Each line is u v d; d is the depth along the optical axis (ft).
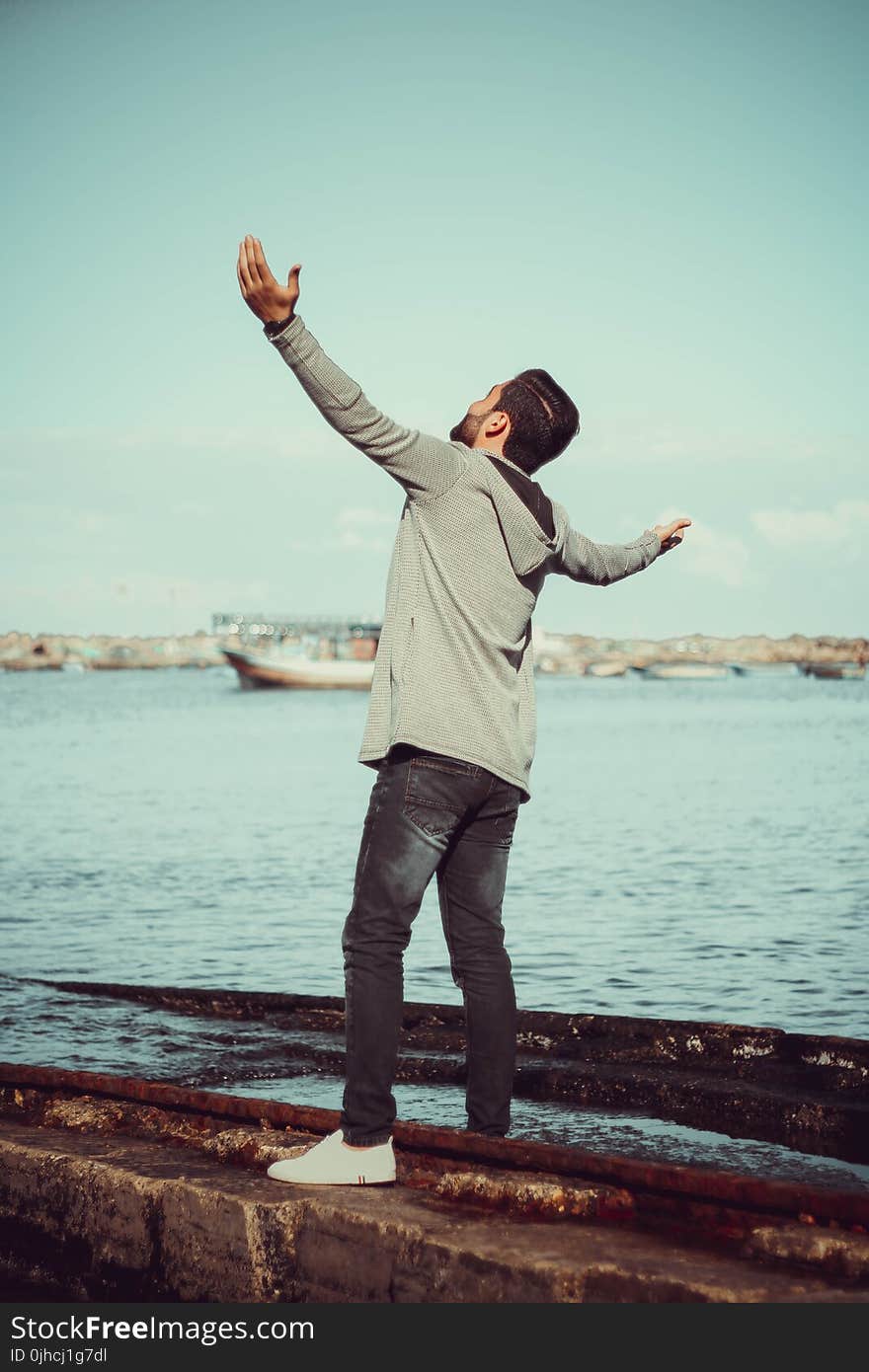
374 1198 9.41
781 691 484.33
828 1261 7.98
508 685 10.61
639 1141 13.24
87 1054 17.87
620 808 70.90
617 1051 16.30
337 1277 9.02
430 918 33.86
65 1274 10.57
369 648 543.39
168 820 65.46
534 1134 13.58
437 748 10.06
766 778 94.68
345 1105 10.14
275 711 274.57
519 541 10.34
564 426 11.06
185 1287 9.81
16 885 42.42
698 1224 8.82
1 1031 19.38
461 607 10.19
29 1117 12.28
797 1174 12.05
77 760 120.37
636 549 12.07
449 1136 10.17
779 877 43.68
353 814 68.64
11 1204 11.00
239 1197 9.51
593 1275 7.99
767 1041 15.57
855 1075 14.39
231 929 33.71
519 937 31.91
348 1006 10.22
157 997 21.71
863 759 117.19
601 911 36.37
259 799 79.10
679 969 27.45
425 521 10.28
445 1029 17.83
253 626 600.39
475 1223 8.86
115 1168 10.34
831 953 29.37
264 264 9.36
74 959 29.35
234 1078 16.52
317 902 38.60
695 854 50.65
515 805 11.01
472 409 11.23
